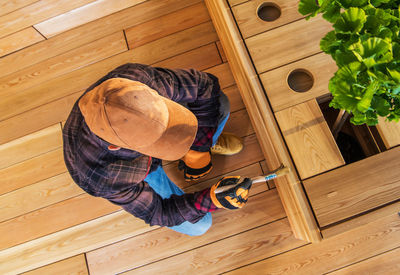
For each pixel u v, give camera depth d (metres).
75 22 1.84
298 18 1.17
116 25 1.84
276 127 1.11
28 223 1.65
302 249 1.48
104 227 1.61
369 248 1.45
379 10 0.53
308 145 1.07
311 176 1.05
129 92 0.59
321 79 1.11
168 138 0.66
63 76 1.83
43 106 1.80
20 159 1.74
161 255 1.55
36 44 1.88
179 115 0.68
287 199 1.23
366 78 0.53
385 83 0.50
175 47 1.76
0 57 1.91
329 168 1.05
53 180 1.69
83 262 1.58
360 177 1.03
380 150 1.13
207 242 1.54
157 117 0.61
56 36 1.87
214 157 1.59
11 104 1.82
